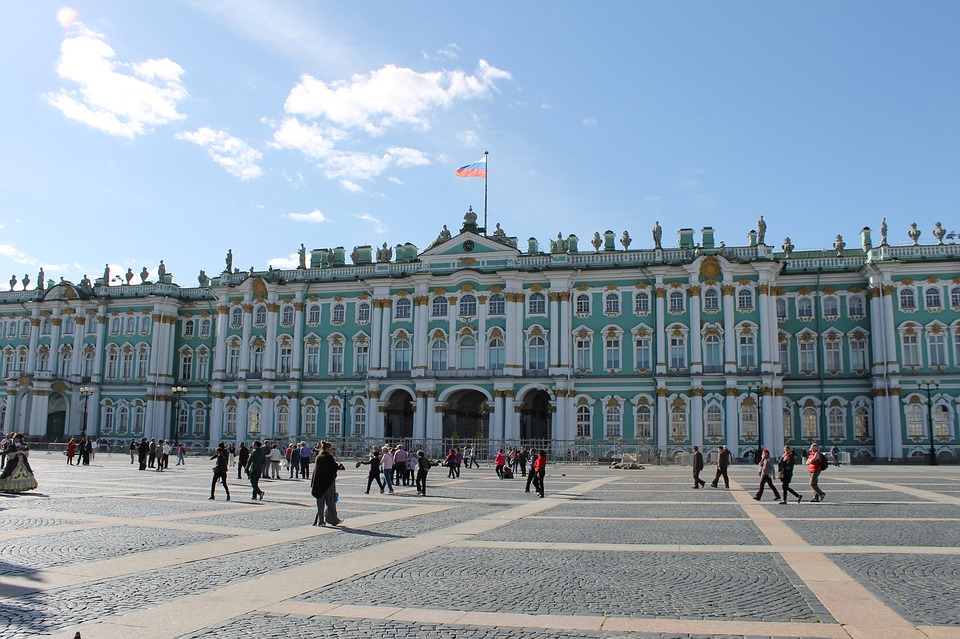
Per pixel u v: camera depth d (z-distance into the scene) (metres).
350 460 88.69
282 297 103.12
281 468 68.38
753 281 88.00
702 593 16.80
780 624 14.31
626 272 91.50
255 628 14.00
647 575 18.77
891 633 13.70
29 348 115.50
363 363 99.19
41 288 118.25
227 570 19.08
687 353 88.81
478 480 55.84
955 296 85.94
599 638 13.51
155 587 17.11
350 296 100.69
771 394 85.44
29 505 33.56
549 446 86.38
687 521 29.66
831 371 89.81
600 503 37.44
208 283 115.62
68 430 111.06
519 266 93.94
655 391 89.19
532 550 22.56
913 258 86.62
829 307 91.06
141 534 24.97
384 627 14.11
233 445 100.19
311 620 14.55
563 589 17.20
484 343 93.94
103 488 43.03
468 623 14.38
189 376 110.88
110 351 111.88
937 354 85.62
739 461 84.94
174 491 41.78
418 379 94.19
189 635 13.55
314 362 101.00
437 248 97.06
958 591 16.89
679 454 81.06
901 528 27.02
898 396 85.25
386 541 24.28
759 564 20.20
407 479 48.84
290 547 22.83
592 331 91.75
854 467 73.94
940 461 83.50
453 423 97.31
